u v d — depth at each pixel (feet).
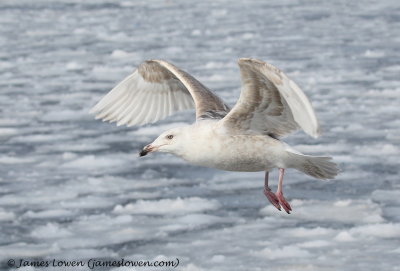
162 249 35.78
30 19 102.37
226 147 26.30
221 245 35.99
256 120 25.98
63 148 51.52
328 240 36.09
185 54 81.30
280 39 87.51
